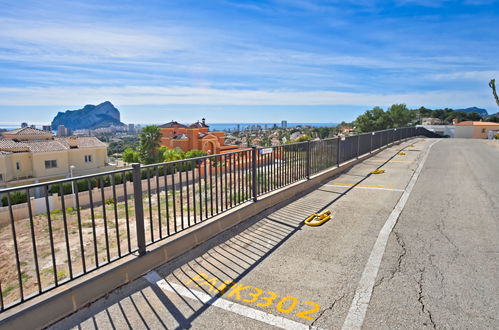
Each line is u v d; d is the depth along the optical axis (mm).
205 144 53594
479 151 16250
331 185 7969
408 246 4117
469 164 11406
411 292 3035
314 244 4230
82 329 2578
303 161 7676
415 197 6613
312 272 3475
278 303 2908
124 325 2627
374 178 8836
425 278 3293
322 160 8828
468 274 3352
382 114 57469
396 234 4543
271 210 5812
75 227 5367
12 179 31891
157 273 3486
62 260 3979
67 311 2736
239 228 4867
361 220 5195
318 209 5859
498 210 5559
